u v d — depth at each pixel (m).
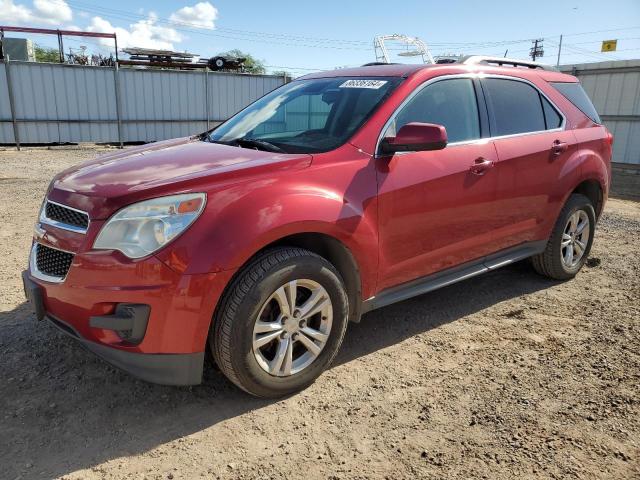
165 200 2.62
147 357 2.62
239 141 3.63
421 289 3.67
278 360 2.90
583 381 3.21
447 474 2.42
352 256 3.17
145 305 2.56
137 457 2.51
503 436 2.69
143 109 19.30
